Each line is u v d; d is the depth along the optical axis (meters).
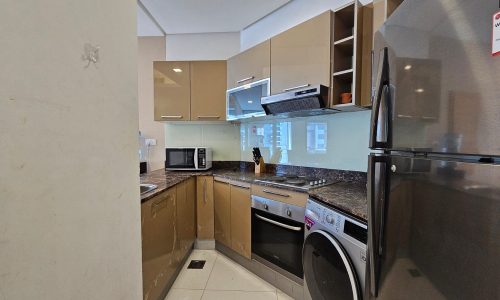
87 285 0.51
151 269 1.51
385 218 0.87
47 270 0.41
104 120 0.56
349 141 1.97
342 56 1.78
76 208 0.48
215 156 3.07
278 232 1.83
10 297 0.35
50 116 0.42
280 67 2.03
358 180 1.91
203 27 2.84
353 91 1.59
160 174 2.50
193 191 2.48
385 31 0.91
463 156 0.59
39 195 0.40
